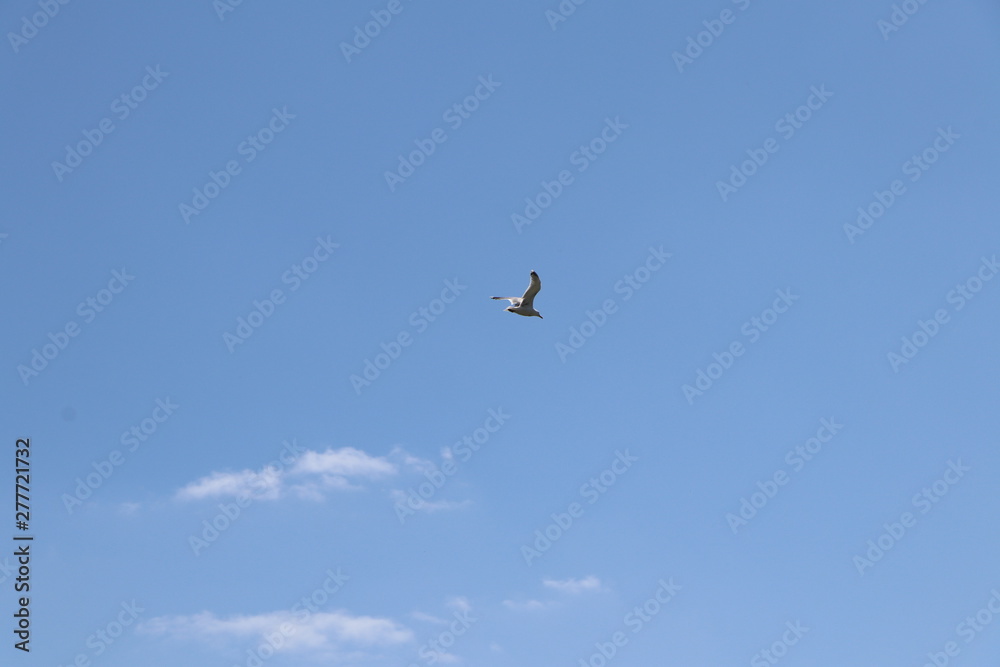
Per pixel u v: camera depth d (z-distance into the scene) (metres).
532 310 64.19
